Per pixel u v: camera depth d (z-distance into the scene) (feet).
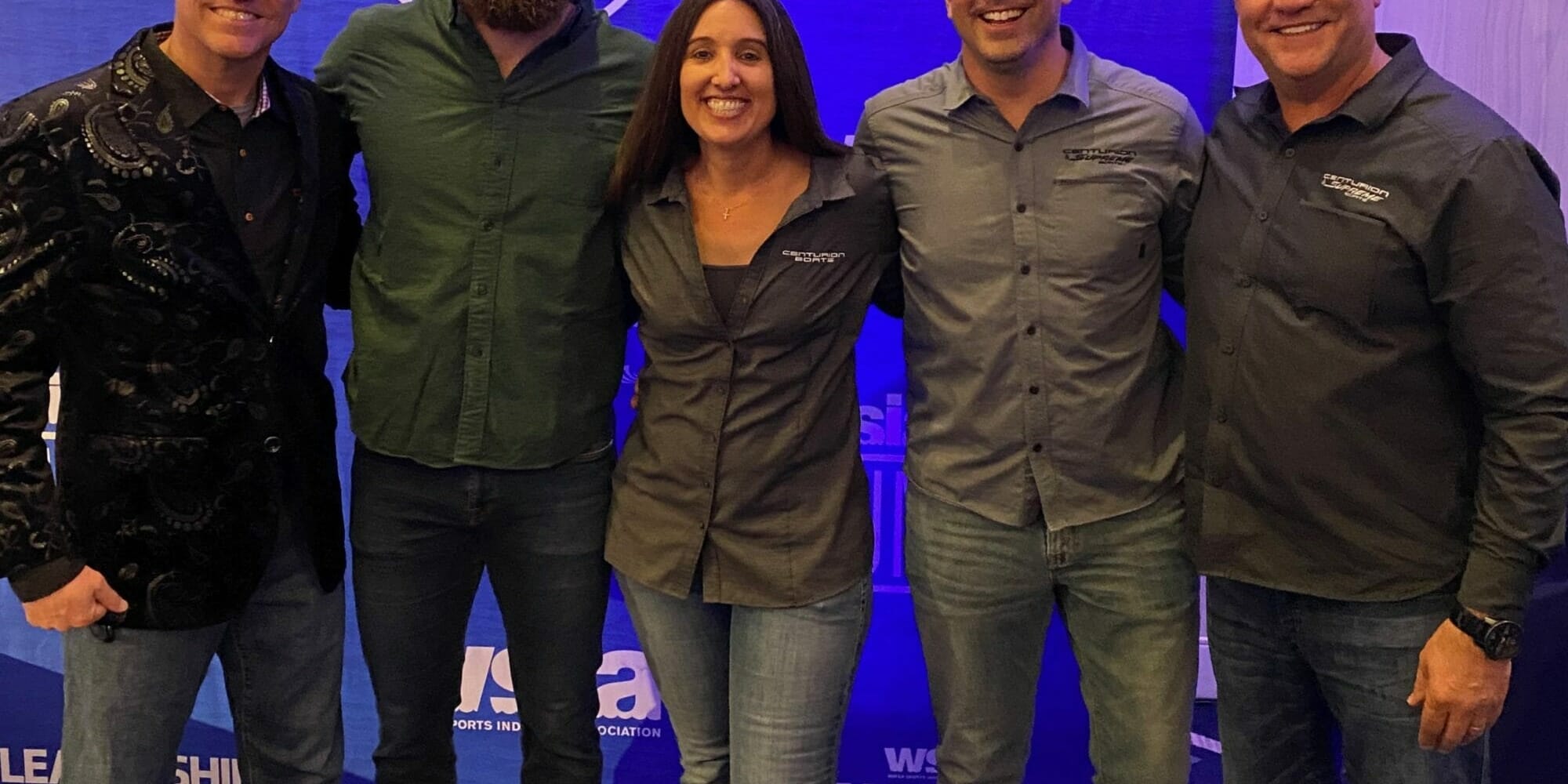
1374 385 4.81
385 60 5.57
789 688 5.41
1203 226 5.31
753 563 5.39
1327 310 4.83
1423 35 7.11
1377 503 4.89
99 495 4.72
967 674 5.82
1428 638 4.88
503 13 5.19
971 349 5.51
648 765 8.11
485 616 8.00
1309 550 5.05
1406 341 4.74
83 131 4.47
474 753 8.10
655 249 5.43
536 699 6.10
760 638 5.44
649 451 5.57
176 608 4.87
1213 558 5.32
